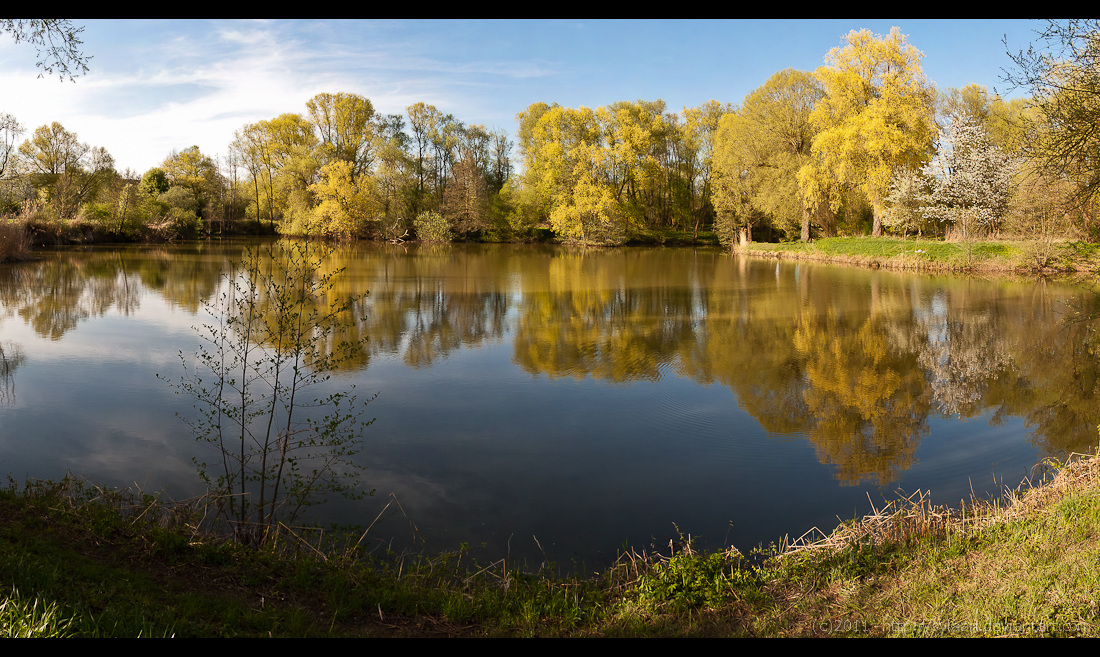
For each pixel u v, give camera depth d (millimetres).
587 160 51719
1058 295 22375
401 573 5363
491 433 9281
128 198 48594
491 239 61031
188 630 3809
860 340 15844
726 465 8227
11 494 6004
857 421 10000
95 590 4137
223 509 6461
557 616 4574
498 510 6879
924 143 35406
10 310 18594
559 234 56938
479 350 14609
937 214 33062
